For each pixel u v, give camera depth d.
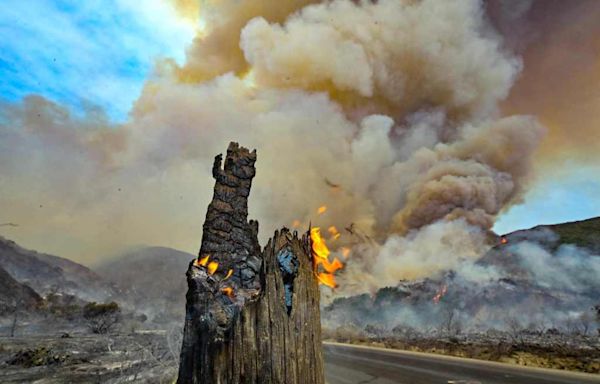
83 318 34.41
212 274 6.03
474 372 11.84
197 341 5.07
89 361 12.73
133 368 11.22
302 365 4.47
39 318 33.38
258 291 5.64
